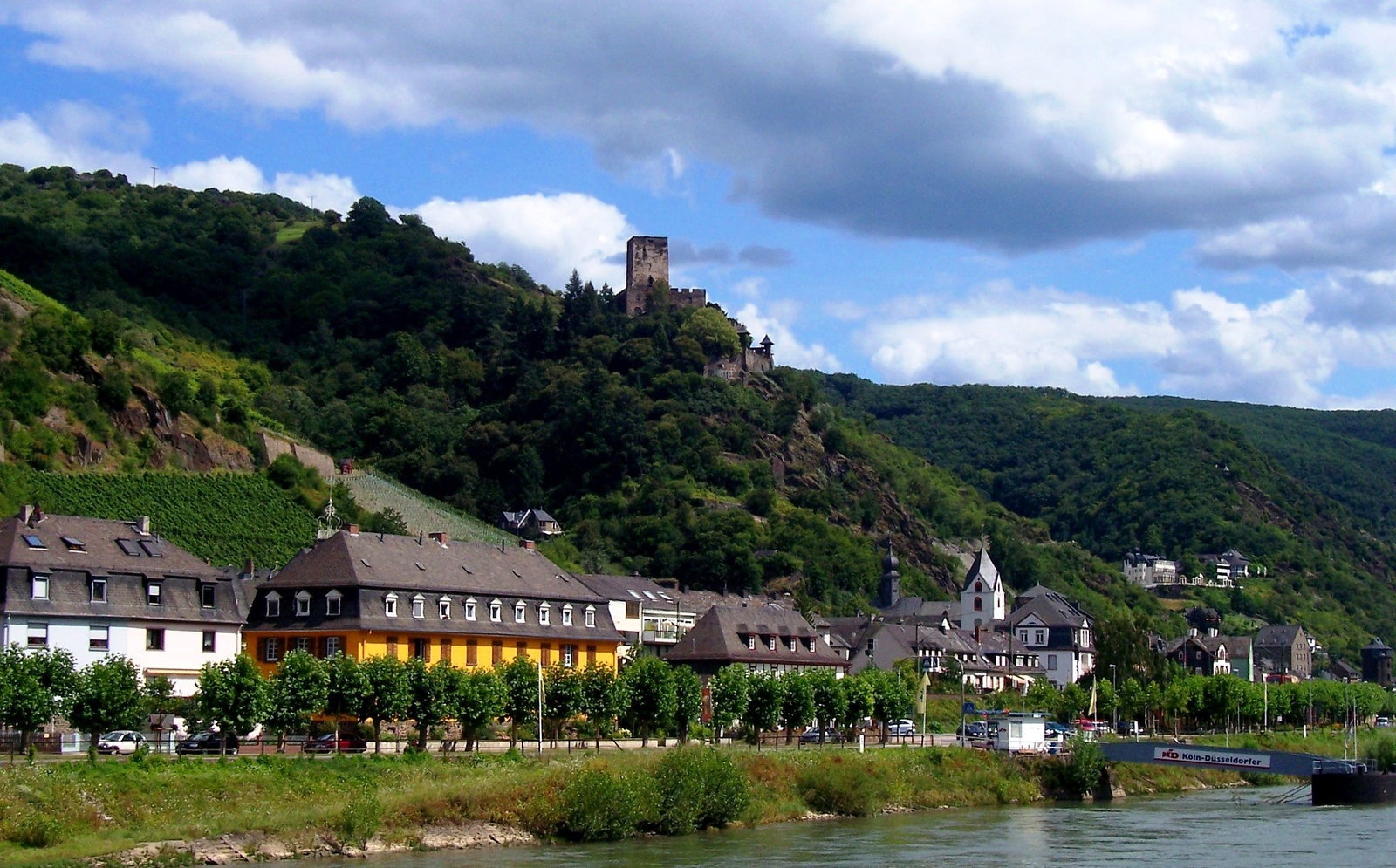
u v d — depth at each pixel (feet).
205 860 286.46
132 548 409.28
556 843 337.52
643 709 432.66
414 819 325.42
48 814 282.97
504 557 507.30
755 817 386.73
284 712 355.77
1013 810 443.73
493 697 392.88
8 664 318.04
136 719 330.95
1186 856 341.00
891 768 448.65
